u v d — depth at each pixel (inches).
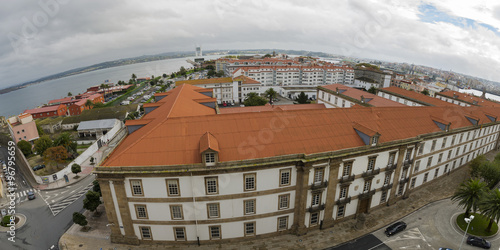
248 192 1492.4
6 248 1642.5
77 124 4456.2
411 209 1956.2
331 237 1653.5
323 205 1631.4
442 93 4328.3
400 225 1716.3
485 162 2204.7
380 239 1656.0
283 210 1599.4
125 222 1521.9
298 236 1654.8
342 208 1750.7
